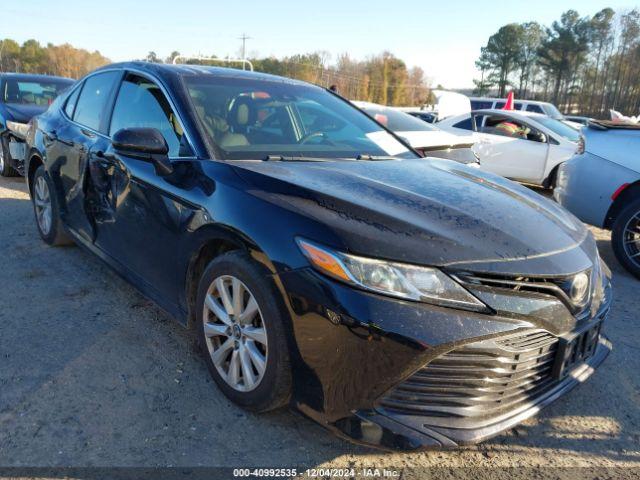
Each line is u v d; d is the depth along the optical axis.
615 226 4.68
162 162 2.67
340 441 2.26
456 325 1.89
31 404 2.38
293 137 3.11
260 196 2.27
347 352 1.91
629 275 4.74
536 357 2.09
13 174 7.68
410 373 1.89
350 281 1.91
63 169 3.88
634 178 4.56
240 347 2.32
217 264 2.36
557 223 2.48
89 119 3.77
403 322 1.86
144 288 3.00
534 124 9.05
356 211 2.12
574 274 2.17
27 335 3.01
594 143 4.87
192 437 2.22
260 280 2.13
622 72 66.19
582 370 2.39
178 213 2.58
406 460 2.18
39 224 4.60
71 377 2.61
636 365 3.09
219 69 3.49
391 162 3.03
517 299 2.00
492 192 2.65
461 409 2.00
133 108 3.29
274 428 2.31
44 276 3.90
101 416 2.33
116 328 3.14
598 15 68.31
